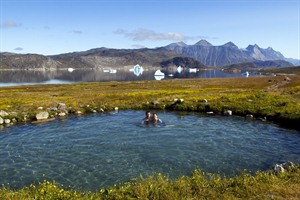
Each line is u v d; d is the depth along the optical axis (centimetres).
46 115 4184
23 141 3016
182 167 2208
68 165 2289
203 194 1336
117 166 2247
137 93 6850
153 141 2941
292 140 2927
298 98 5297
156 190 1355
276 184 1462
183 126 3609
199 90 7781
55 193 1336
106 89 9100
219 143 2853
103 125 3719
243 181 1486
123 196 1323
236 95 5597
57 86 11225
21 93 7775
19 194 1360
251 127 3500
